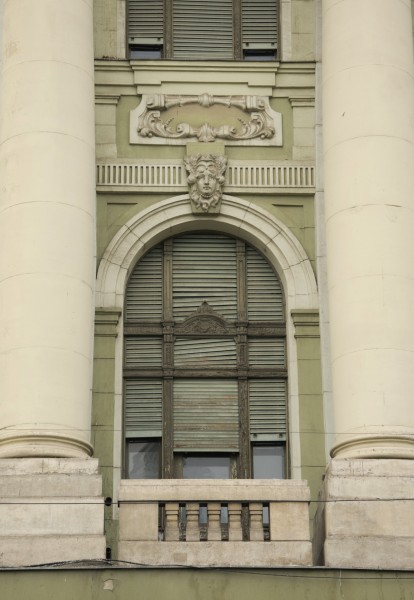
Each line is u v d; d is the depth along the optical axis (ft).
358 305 107.96
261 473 115.44
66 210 109.09
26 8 114.01
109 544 109.19
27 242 107.86
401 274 108.58
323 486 104.32
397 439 104.47
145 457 115.55
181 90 122.52
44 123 110.83
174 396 116.78
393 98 112.98
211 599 96.84
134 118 121.49
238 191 119.96
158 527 104.53
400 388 105.81
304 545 101.65
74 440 104.12
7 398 104.68
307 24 124.67
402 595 97.35
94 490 101.55
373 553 100.07
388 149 111.55
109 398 114.42
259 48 124.57
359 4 115.65
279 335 118.42
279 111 122.42
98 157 120.06
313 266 118.52
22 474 101.86
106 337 115.96
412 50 116.06
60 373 105.19
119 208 119.24
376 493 102.22
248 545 101.55
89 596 96.43
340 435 106.42
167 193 119.75
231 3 125.59
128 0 125.08
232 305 119.24
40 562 98.89
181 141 121.08
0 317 106.93
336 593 97.30
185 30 124.77
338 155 112.57
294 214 119.96
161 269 119.65
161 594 96.78
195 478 114.32
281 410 116.57
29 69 112.37
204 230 120.37
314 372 115.96
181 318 118.73
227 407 116.67
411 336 107.24
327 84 115.44
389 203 110.22
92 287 109.81
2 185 110.42
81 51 113.70
